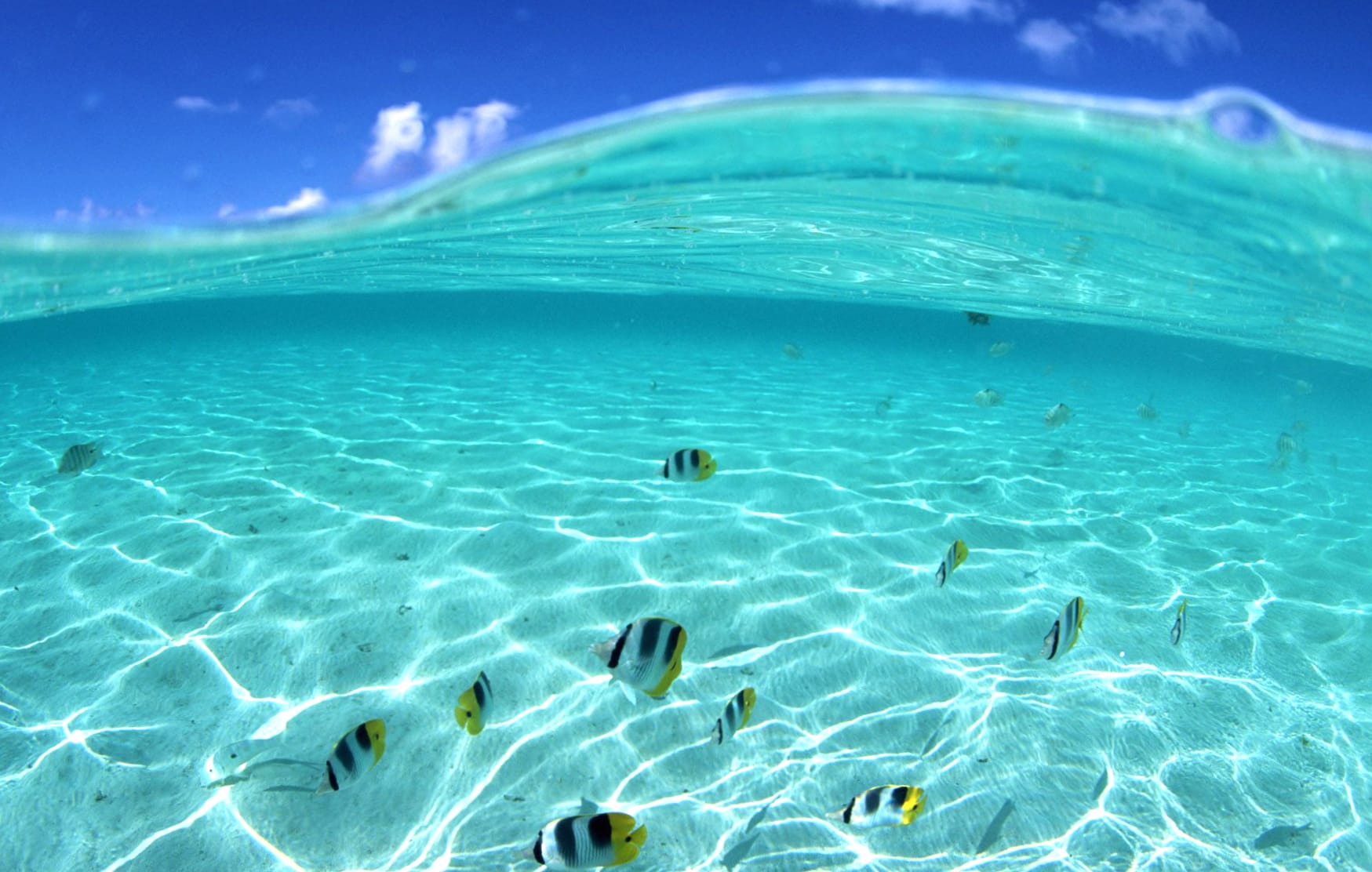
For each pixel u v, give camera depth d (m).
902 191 8.88
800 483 10.49
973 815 4.37
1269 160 5.86
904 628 6.40
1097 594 7.37
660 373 24.92
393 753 4.66
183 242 9.08
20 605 6.45
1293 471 15.35
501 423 14.30
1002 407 20.59
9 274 9.82
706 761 4.70
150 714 4.98
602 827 2.83
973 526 9.07
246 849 3.95
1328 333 17.86
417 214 9.14
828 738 4.96
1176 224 8.80
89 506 9.03
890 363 38.97
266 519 8.52
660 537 8.17
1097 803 4.52
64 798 4.25
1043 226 10.18
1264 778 4.82
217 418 14.85
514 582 6.99
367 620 6.23
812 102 5.71
